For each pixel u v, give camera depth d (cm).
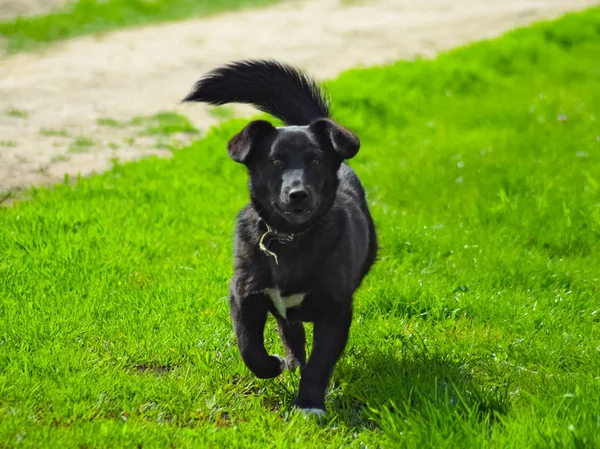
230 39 1986
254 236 488
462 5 2598
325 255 478
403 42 2056
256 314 487
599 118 1271
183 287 638
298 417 447
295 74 631
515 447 396
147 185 935
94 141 1165
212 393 487
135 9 2272
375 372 512
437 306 616
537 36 1986
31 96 1392
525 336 569
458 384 482
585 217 811
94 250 705
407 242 757
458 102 1485
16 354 511
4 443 397
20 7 2192
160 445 412
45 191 891
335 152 498
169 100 1441
